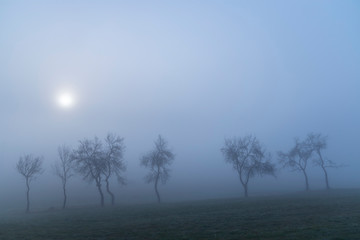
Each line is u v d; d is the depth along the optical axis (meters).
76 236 23.91
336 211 30.81
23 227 29.97
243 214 31.53
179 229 24.67
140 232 24.27
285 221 26.05
